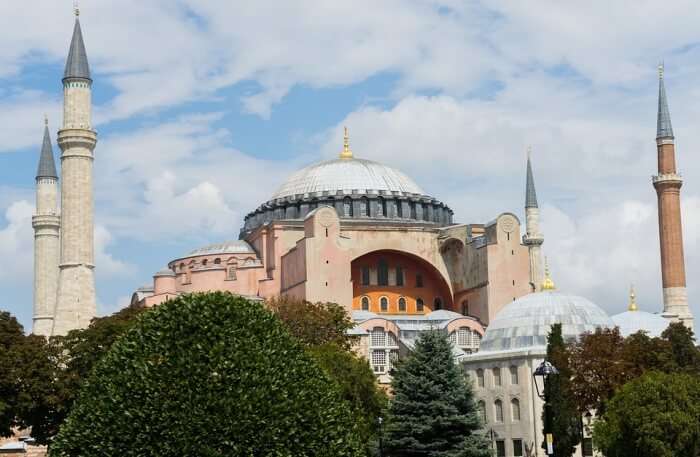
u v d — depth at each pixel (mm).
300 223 161375
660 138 165625
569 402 89500
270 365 46375
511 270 153000
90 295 142000
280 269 159750
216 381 44969
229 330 46625
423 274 164875
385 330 146375
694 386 92062
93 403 46188
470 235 159625
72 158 143250
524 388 120750
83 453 45344
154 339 46375
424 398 86812
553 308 126875
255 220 176625
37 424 98812
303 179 175250
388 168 178125
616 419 92000
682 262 161500
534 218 186500
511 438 121312
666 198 162625
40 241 176250
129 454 44500
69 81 144375
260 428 44656
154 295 155750
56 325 140375
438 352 88250
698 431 88875
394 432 86938
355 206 168500
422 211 172250
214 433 44219
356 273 162250
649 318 143375
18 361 94188
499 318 129750
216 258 168625
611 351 106812
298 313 123938
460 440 86375
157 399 44688
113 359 46875
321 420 46719
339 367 103125
